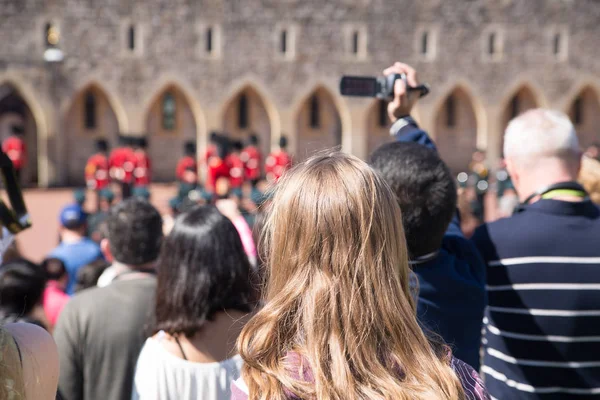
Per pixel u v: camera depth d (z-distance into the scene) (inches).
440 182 76.9
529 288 83.3
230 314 85.0
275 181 63.9
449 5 921.5
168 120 892.0
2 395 47.9
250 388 48.7
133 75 844.6
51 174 818.2
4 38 792.9
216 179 596.7
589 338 82.3
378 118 956.6
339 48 901.8
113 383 95.9
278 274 52.3
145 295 100.1
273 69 886.4
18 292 114.2
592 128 1000.9
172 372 82.7
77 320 96.9
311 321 48.9
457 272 78.5
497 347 87.4
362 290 49.4
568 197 86.7
